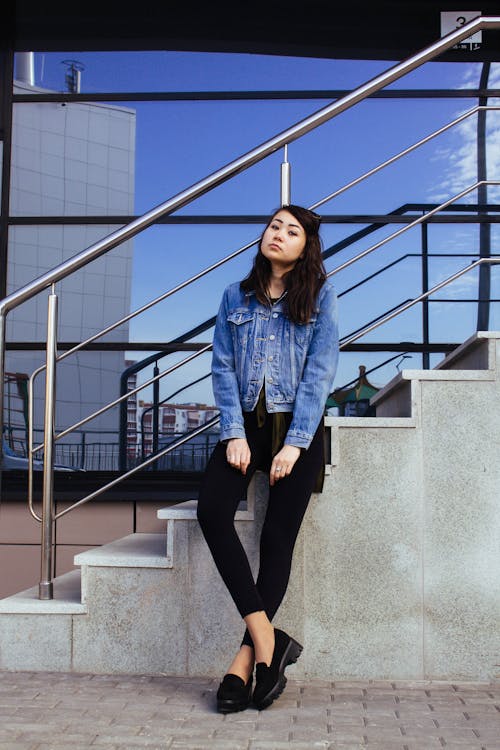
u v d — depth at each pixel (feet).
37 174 14.14
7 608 8.21
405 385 8.66
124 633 8.13
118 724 6.40
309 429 7.37
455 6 14.39
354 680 7.97
